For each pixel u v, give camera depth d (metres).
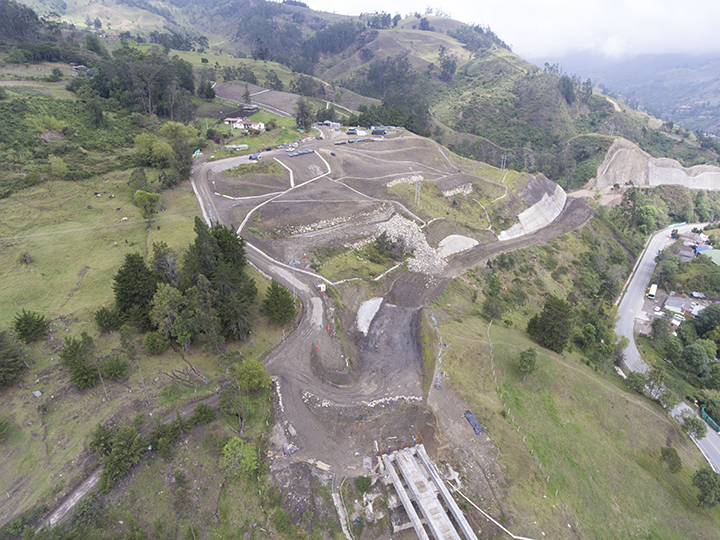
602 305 110.50
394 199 114.94
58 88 132.50
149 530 41.50
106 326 59.31
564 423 63.94
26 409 48.16
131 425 49.28
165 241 82.12
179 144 109.44
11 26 161.38
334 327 70.25
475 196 132.75
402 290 87.25
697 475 58.25
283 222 96.44
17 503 40.44
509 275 106.88
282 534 44.34
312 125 166.75
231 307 61.59
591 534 50.38
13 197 86.44
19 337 54.75
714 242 161.38
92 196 94.38
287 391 58.66
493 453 54.53
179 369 57.88
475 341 72.38
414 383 63.06
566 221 139.75
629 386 79.00
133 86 146.75
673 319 112.81
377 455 51.91
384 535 46.25
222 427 51.44
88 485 43.38
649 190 194.75
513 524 48.16
